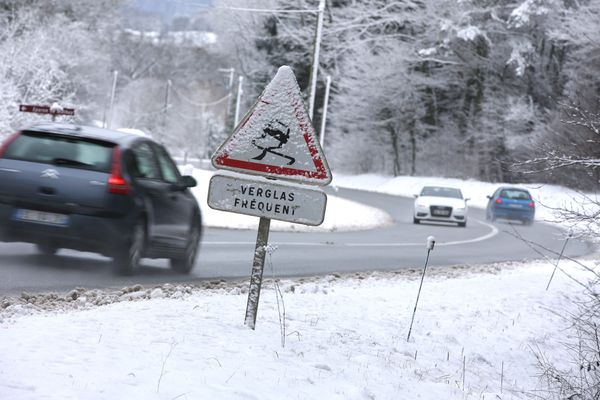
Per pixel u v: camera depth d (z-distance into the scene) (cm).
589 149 1336
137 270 1803
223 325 1123
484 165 9106
